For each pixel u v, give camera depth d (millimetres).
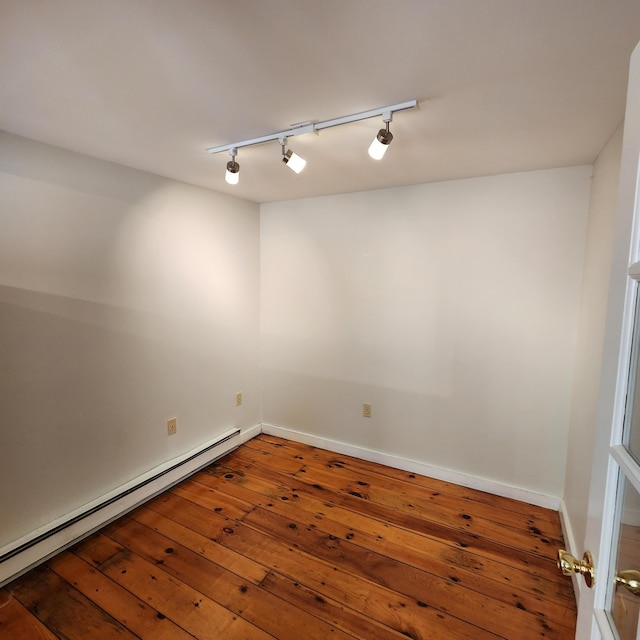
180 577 1803
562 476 2322
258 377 3383
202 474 2756
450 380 2592
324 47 1021
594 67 1109
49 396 1903
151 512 2301
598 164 1887
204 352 2809
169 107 1397
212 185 2623
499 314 2395
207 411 2879
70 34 968
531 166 2123
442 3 850
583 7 856
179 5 858
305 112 1431
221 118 1494
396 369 2781
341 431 3076
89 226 2021
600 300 1675
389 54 1054
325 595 1711
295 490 2553
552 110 1397
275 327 3277
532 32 951
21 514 1824
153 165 2154
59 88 1261
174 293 2541
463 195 2424
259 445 3232
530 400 2361
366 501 2430
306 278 3076
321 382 3115
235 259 3014
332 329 3012
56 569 1839
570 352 2227
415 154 1913
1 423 1730
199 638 1504
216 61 1093
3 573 1723
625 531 701
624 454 683
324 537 2090
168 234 2465
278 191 2777
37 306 1830
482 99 1315
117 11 877
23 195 1746
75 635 1510
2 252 1692
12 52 1048
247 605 1655
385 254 2727
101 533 2105
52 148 1835
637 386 691
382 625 1568
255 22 919
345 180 2449
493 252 2375
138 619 1581
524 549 2006
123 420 2275
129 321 2268
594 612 741
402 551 1987
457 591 1738
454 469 2646
